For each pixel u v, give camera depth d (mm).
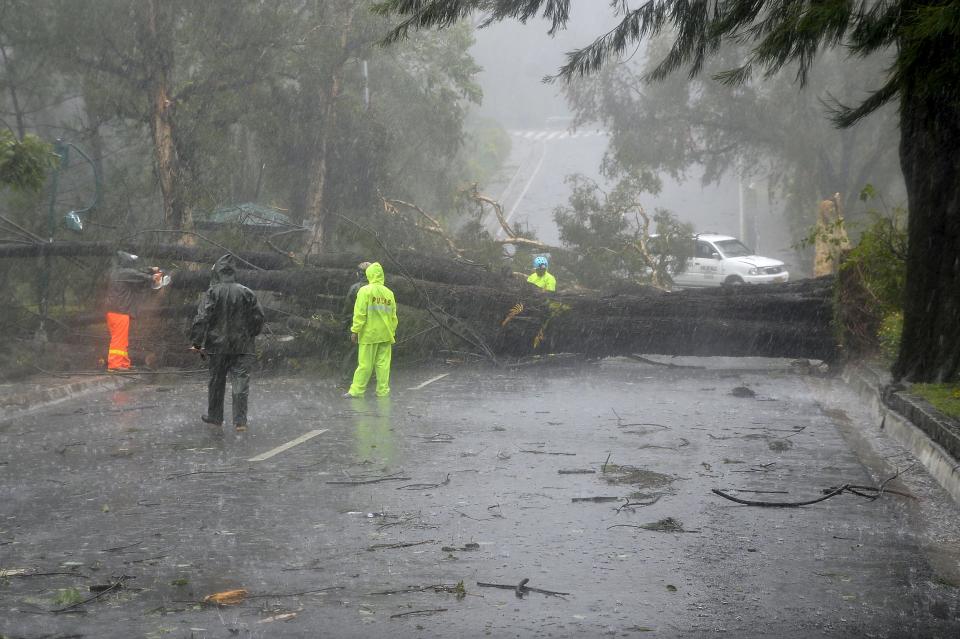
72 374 18281
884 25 9828
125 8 28312
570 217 31047
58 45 28359
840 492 9109
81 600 6059
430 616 5801
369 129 33094
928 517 8273
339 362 19188
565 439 11945
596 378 18969
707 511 8383
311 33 31672
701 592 6238
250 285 20500
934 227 13859
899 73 9375
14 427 12859
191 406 14969
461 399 15812
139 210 30391
